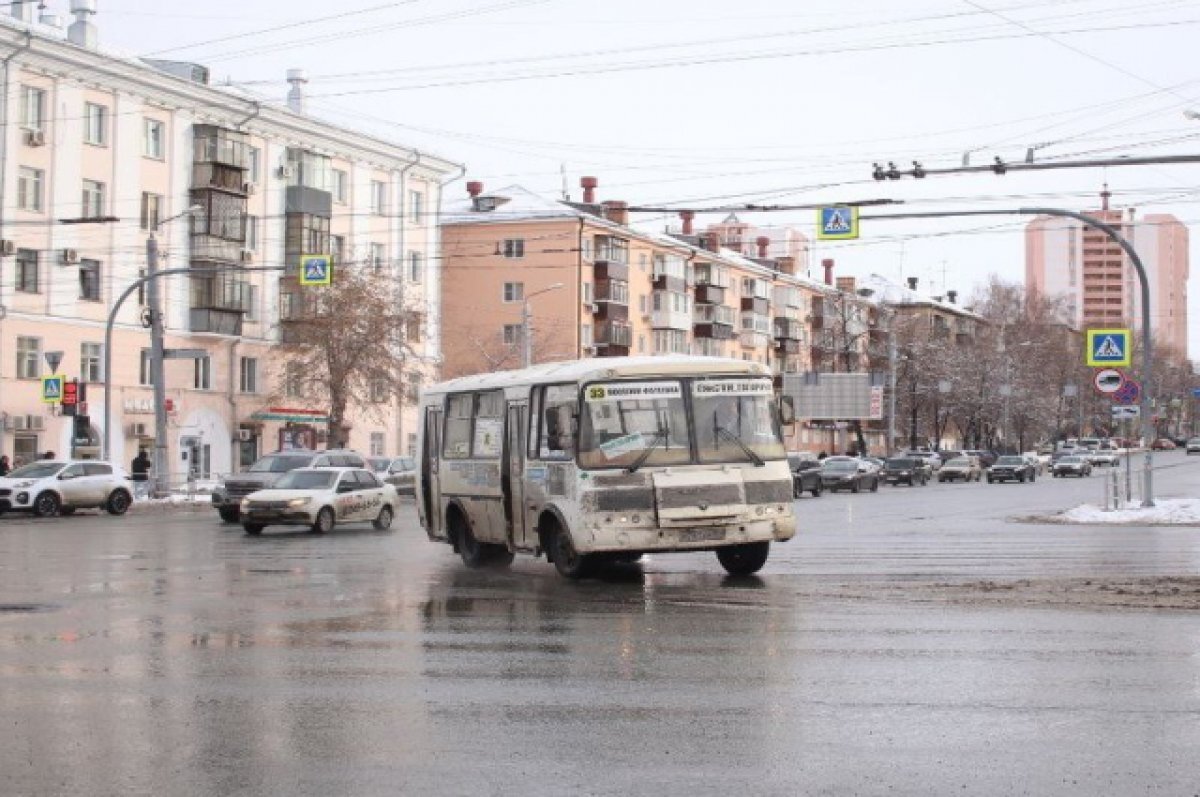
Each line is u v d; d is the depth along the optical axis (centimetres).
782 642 1201
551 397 1883
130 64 5328
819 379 8225
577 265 7944
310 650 1180
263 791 694
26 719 874
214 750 783
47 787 706
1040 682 984
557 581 1856
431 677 1028
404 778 716
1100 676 1007
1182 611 1423
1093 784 694
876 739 798
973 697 927
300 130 6222
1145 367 3416
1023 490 6150
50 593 1722
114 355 5375
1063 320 11981
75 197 5175
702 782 703
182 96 5638
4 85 4875
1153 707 888
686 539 1778
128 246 5431
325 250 6344
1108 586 1686
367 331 5909
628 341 8369
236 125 5928
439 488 2256
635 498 1772
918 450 9088
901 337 10038
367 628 1340
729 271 9806
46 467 4016
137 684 1005
